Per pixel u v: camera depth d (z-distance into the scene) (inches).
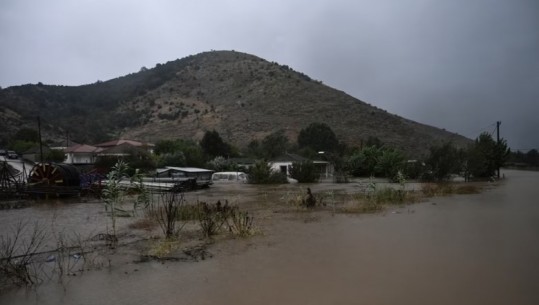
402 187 886.4
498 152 1641.2
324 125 3184.1
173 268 319.0
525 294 242.5
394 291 252.7
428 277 278.7
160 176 1343.5
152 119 4375.0
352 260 328.5
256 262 330.6
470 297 239.6
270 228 486.9
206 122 4062.5
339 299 241.9
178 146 2177.7
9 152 2466.8
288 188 1227.9
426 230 452.4
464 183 1312.7
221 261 336.2
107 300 251.9
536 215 554.3
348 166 1787.6
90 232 488.1
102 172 1422.2
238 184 1477.6
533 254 333.1
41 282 289.3
